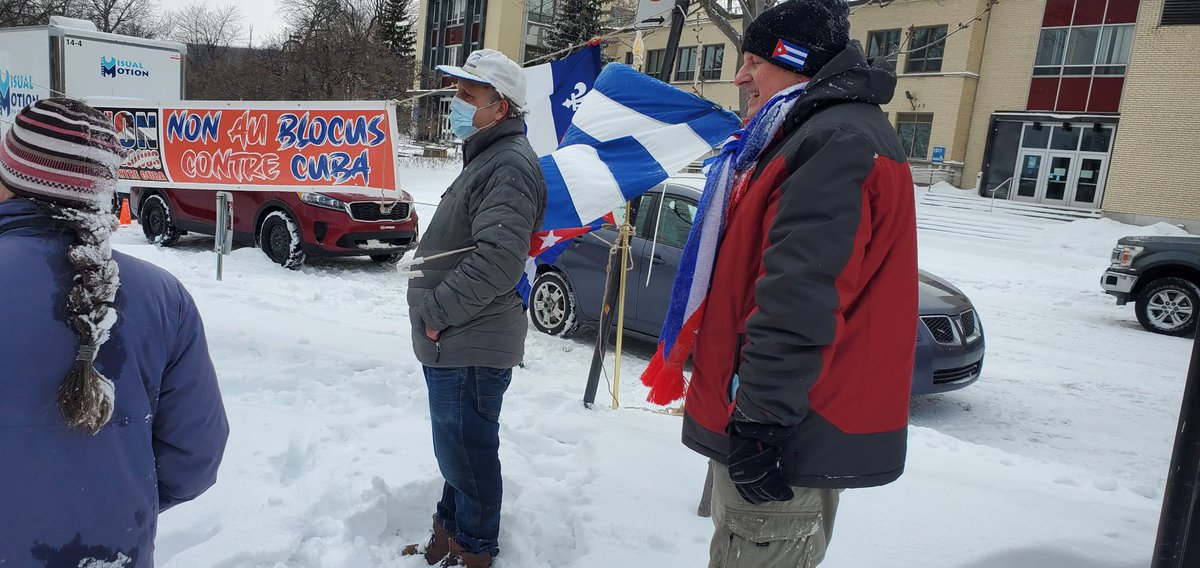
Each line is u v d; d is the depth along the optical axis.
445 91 4.02
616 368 4.86
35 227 1.32
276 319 6.47
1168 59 23.17
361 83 33.94
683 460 3.64
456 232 2.60
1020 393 6.80
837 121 1.73
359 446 3.58
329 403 4.32
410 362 5.15
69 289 1.30
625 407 5.15
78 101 1.37
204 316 6.12
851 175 1.66
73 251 1.29
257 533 2.80
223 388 4.47
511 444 3.82
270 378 4.60
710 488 3.03
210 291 7.80
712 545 2.01
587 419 4.27
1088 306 11.74
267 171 5.52
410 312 2.66
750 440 1.70
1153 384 7.29
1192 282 9.60
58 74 11.75
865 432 1.79
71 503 1.31
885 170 1.72
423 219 16.12
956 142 28.45
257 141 5.53
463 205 2.57
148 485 1.42
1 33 12.46
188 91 36.16
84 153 1.32
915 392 5.86
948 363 5.88
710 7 8.59
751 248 1.86
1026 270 15.46
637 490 3.29
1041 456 5.27
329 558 2.70
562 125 4.63
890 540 2.87
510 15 42.91
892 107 29.81
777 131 1.90
